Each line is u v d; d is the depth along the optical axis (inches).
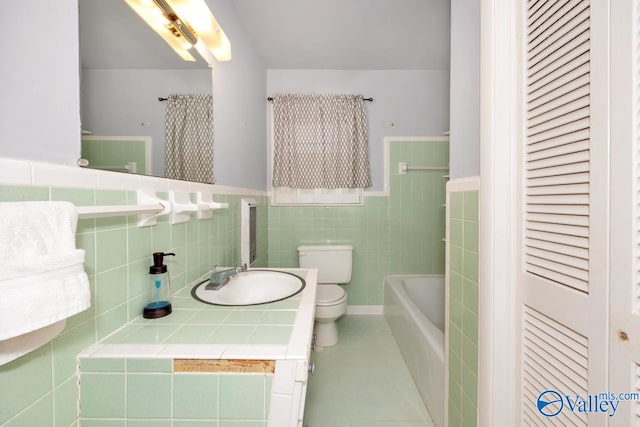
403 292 90.0
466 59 42.9
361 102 103.7
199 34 47.5
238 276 51.5
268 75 105.5
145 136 36.2
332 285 94.3
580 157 26.0
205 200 50.4
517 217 34.3
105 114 28.8
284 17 75.5
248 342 26.4
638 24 21.1
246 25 78.6
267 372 24.1
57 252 18.8
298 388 23.9
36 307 16.9
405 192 107.3
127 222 31.0
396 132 107.0
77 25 25.1
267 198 104.8
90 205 25.6
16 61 19.8
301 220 106.8
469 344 41.2
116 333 28.5
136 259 32.5
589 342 25.1
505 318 35.0
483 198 36.1
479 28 39.3
